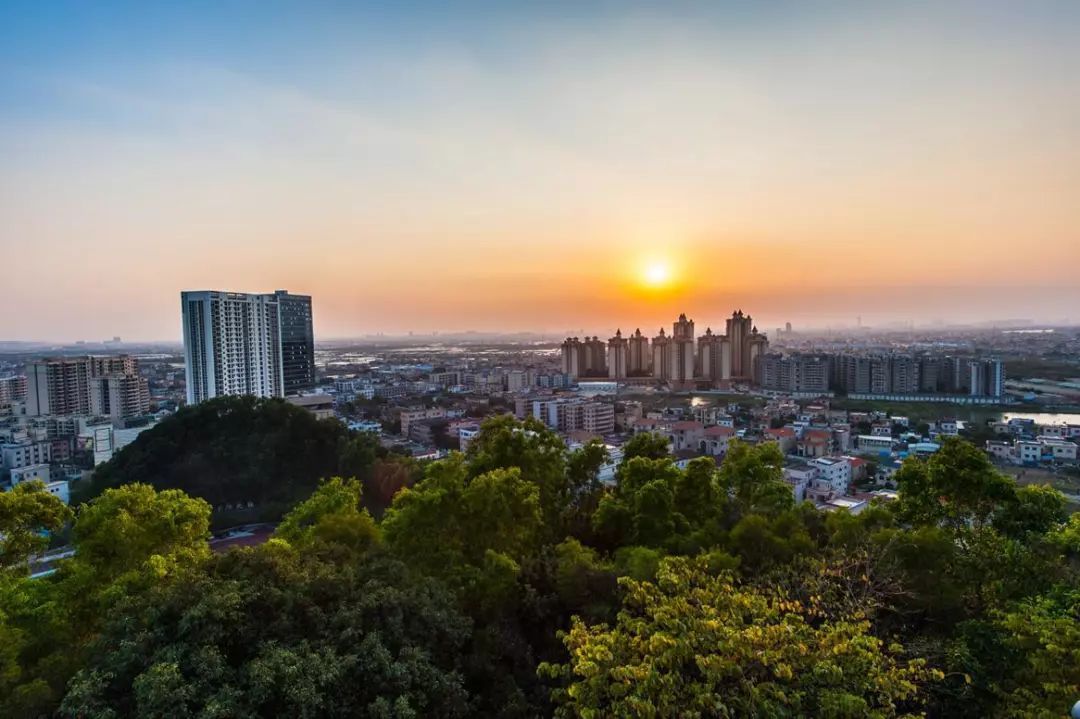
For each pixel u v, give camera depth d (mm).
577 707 12875
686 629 13453
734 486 36000
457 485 27047
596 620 21078
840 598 20281
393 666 15102
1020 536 24484
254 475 71250
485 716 18078
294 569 18344
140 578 21781
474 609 22172
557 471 35969
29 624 20016
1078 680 14078
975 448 27219
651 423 121375
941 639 19484
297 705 13297
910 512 27906
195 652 14250
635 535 29141
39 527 22781
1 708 14594
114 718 12789
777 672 12227
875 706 13281
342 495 33406
